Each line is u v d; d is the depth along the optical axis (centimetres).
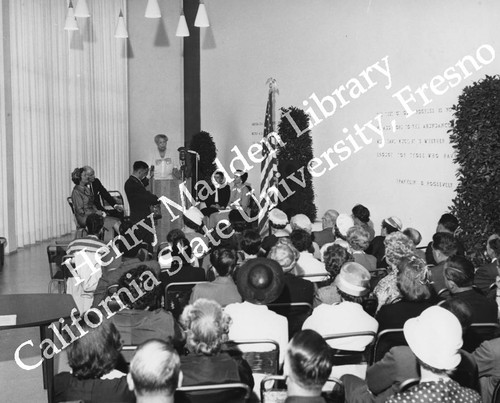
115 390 306
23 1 1233
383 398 339
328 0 1234
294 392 271
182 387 304
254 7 1439
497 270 524
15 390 529
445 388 278
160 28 1648
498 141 810
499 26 874
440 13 974
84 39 1479
